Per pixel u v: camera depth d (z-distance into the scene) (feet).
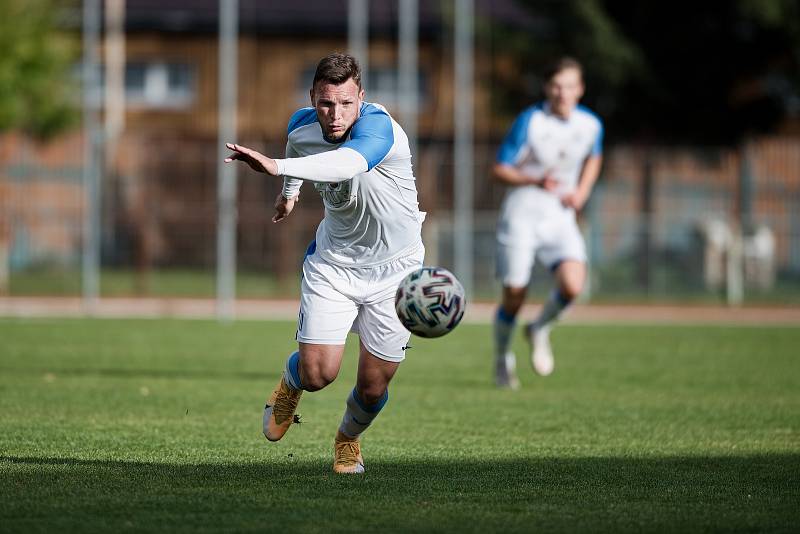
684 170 325.62
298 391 73.46
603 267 311.06
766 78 336.29
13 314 245.86
